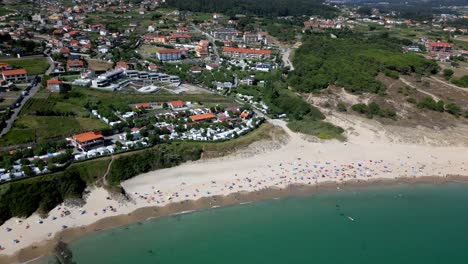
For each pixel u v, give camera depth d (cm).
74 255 8719
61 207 10081
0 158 11250
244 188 11756
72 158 11656
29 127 13462
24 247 8794
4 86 16662
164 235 9600
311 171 12938
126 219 10038
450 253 9562
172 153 12619
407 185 12525
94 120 14738
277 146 14338
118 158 11819
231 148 13538
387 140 15438
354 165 13500
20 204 9681
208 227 10031
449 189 12419
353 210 11094
